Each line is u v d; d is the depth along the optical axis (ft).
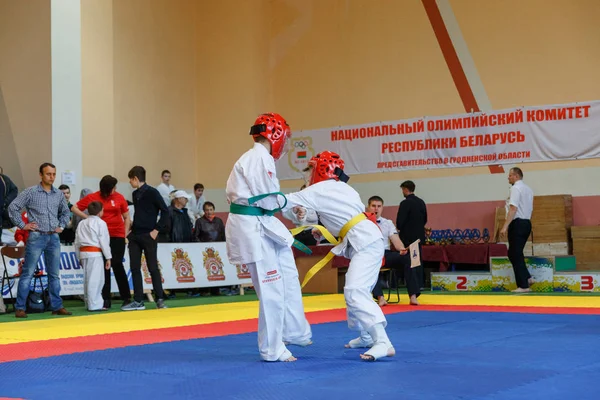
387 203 60.03
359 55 62.03
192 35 65.62
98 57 54.19
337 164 19.27
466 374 15.34
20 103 46.19
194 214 55.11
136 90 58.95
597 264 49.39
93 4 53.98
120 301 44.16
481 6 57.21
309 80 64.18
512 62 55.98
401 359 17.70
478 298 41.50
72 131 46.06
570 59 54.03
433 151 58.44
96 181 53.31
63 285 40.50
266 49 65.67
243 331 25.85
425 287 53.88
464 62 57.62
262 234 17.70
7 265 38.70
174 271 45.68
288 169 64.49
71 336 24.89
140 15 59.67
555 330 24.43
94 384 14.74
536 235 51.39
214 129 64.85
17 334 25.63
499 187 55.88
